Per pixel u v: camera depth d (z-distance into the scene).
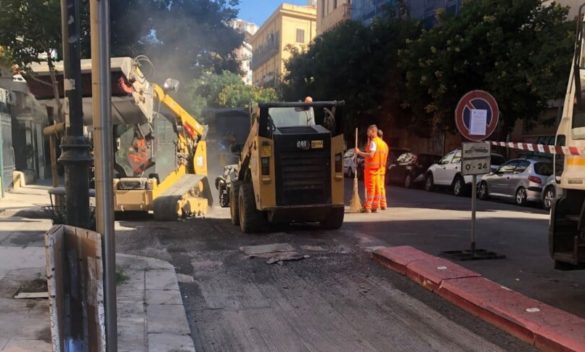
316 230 11.00
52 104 10.41
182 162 13.35
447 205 16.39
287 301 6.47
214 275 7.60
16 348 4.52
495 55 20.72
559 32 18.66
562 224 6.01
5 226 10.62
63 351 3.44
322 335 5.39
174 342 4.98
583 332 4.95
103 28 3.39
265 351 5.00
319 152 10.20
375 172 14.20
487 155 8.46
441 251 8.98
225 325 5.68
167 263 7.94
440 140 30.89
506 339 5.23
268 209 10.09
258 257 8.56
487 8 21.31
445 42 22.52
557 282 7.13
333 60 31.62
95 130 3.40
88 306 3.36
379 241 9.81
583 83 5.81
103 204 3.38
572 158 5.88
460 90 22.33
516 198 16.91
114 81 10.23
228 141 22.16
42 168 23.23
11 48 8.98
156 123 12.66
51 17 8.51
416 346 5.09
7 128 17.80
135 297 6.22
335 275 7.58
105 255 3.36
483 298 5.98
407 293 6.75
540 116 22.53
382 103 31.22
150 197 12.13
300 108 10.85
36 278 6.61
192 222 12.23
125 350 4.71
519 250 9.17
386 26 31.20
